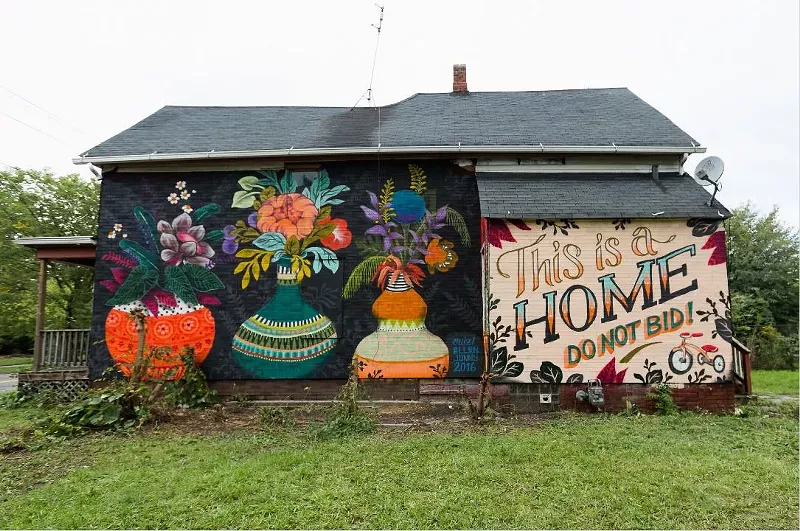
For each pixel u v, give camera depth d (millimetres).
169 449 5719
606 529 3568
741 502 4012
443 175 9031
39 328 9312
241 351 8695
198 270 8914
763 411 7703
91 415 6703
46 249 9430
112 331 8820
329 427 6273
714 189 7906
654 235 7750
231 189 9102
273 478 4594
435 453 5297
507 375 7617
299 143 9078
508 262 7789
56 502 4160
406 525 3633
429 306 8688
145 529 3639
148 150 9023
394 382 8523
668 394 7426
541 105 10992
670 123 9422
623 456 5203
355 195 9016
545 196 8133
